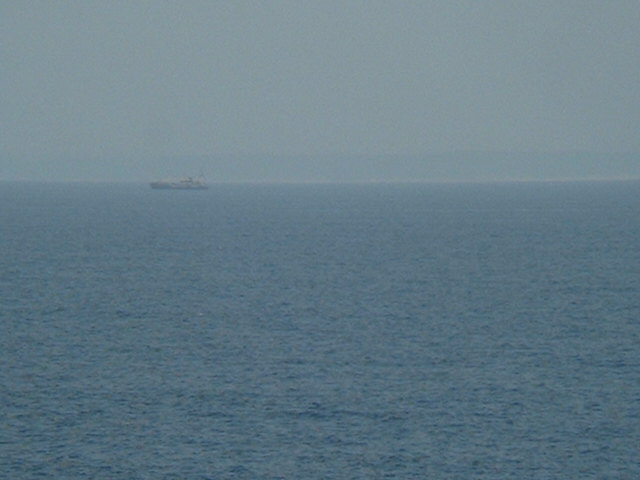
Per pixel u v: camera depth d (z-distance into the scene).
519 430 192.38
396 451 181.12
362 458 177.75
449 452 180.50
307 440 186.75
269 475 170.12
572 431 191.62
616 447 183.12
